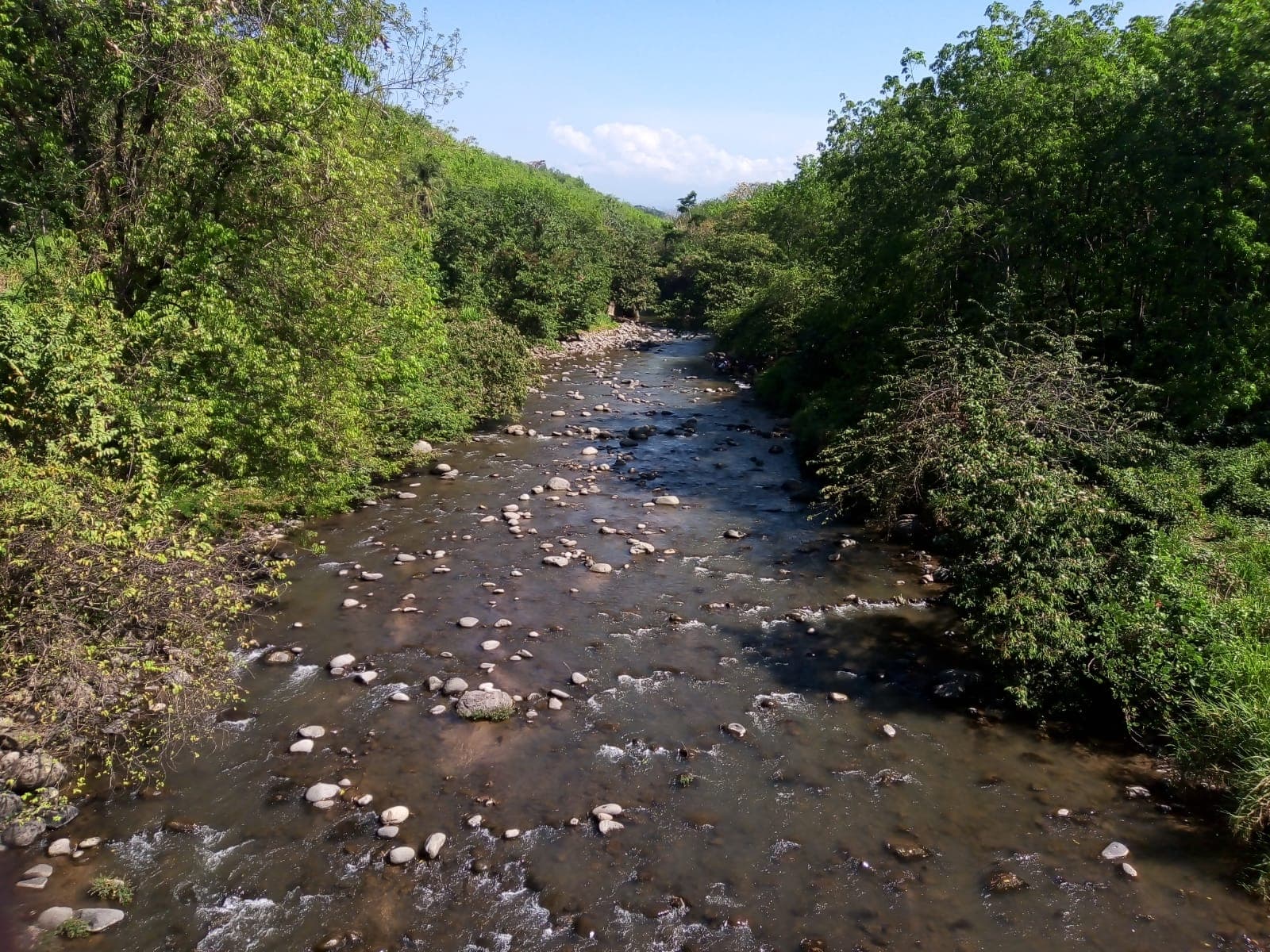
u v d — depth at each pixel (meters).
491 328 25.41
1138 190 15.09
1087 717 9.07
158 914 6.24
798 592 12.79
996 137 17.31
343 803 7.63
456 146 40.00
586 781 8.04
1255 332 13.64
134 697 8.23
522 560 13.93
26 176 12.02
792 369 28.19
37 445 8.78
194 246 11.91
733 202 74.19
